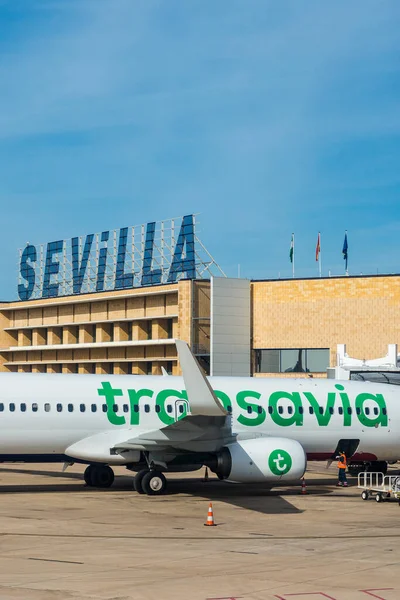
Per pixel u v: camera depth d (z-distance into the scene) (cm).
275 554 2055
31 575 1772
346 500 3225
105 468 3562
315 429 3600
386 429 3725
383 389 3800
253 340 6512
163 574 1795
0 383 3266
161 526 2502
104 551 2073
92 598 1566
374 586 1695
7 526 2473
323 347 6222
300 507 2995
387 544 2225
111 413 3316
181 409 3409
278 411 3544
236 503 3080
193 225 6925
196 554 2044
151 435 3138
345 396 3694
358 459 3759
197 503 3059
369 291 6097
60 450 3284
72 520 2605
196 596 1594
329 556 2036
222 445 3191
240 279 6488
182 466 3288
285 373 6419
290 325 6362
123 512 2797
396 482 3275
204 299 6612
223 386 3534
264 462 3180
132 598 1570
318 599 1582
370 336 6069
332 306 6212
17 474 4128
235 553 2062
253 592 1633
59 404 3269
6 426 3203
